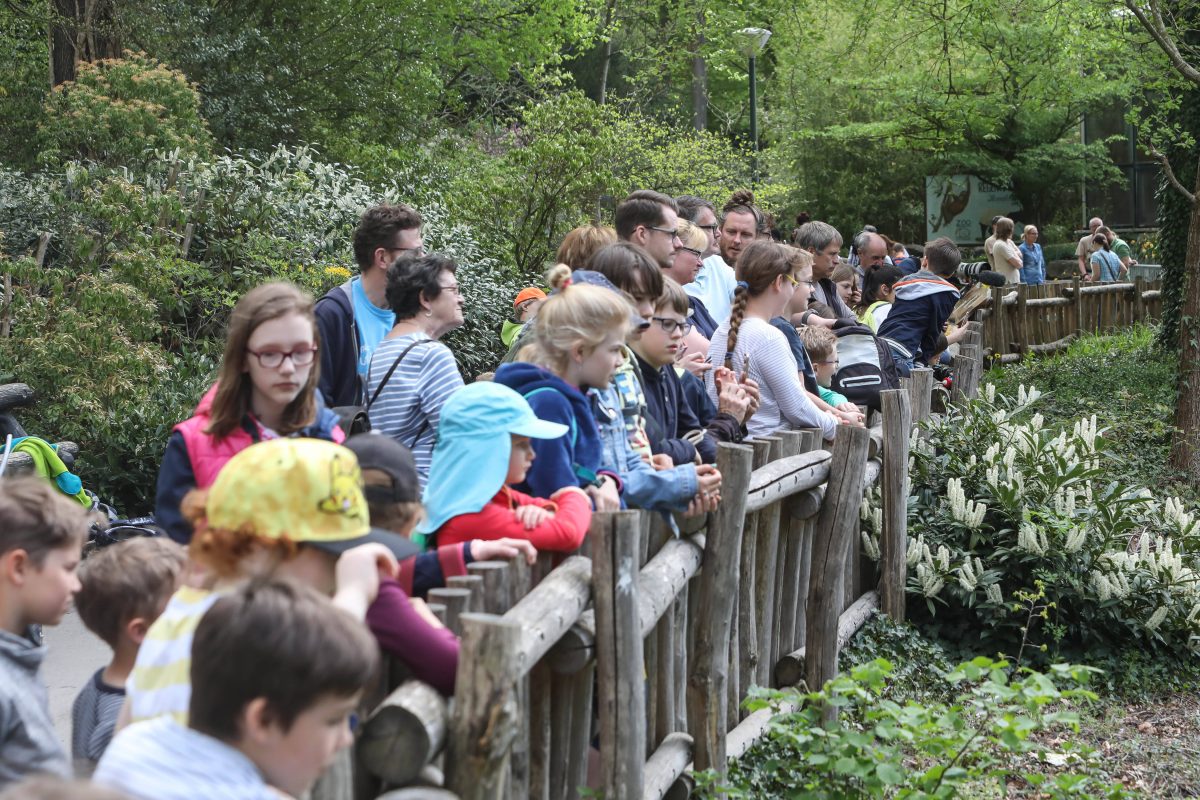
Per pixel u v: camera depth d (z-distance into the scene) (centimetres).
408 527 247
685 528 403
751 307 539
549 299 356
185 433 300
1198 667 629
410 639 227
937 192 2973
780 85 3253
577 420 345
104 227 919
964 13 1678
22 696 222
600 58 3102
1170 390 1262
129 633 262
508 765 268
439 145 1931
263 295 297
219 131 1534
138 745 170
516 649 230
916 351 830
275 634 165
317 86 1750
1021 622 637
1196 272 1023
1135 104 2455
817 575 529
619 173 1677
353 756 225
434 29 2028
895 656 607
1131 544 779
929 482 705
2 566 236
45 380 766
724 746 414
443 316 414
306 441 222
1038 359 1516
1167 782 500
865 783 400
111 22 1411
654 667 390
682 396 469
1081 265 2100
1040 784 406
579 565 315
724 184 1866
